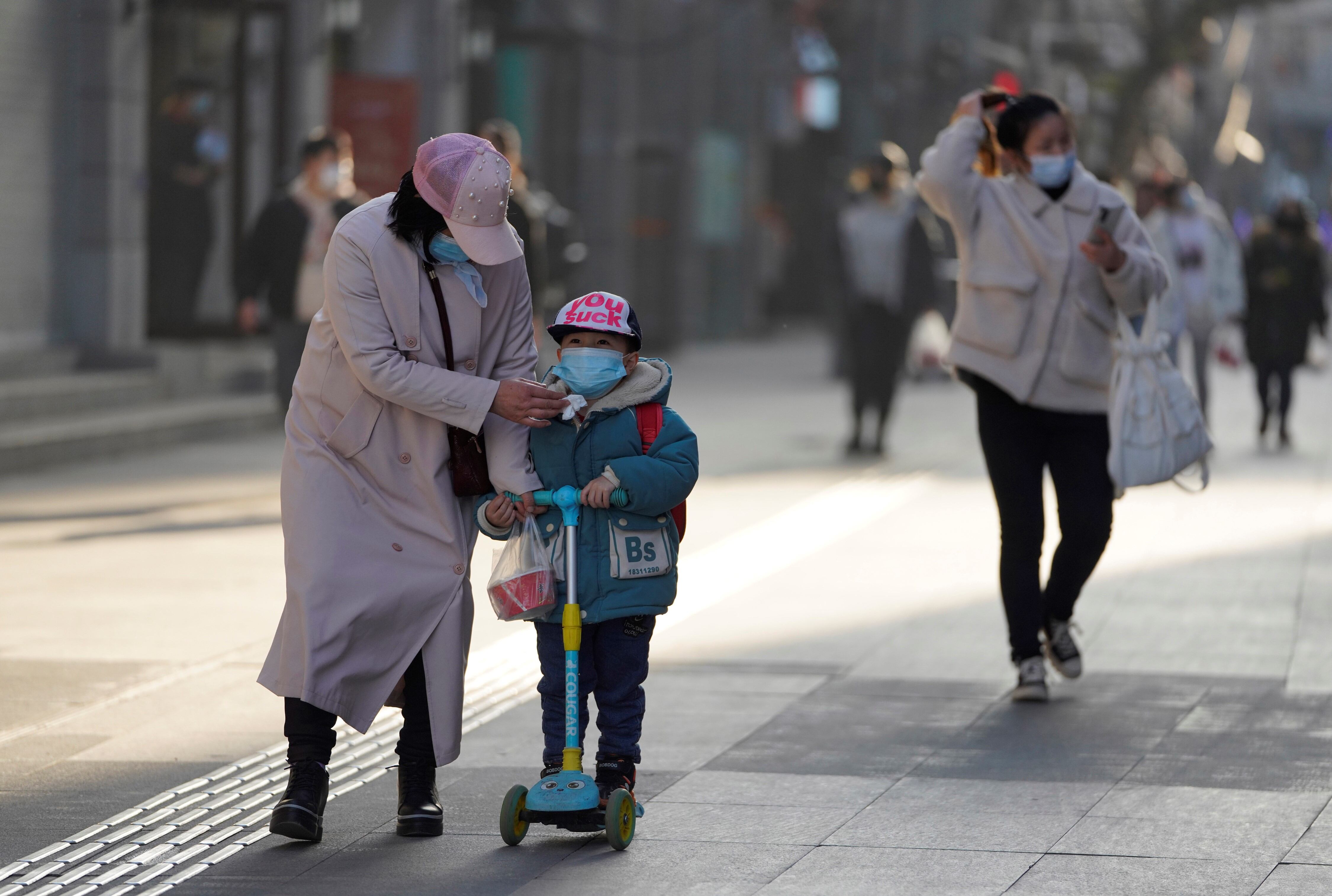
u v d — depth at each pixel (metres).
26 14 45.84
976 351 19.69
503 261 14.19
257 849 14.64
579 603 14.48
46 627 23.22
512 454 14.48
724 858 14.34
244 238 53.50
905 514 33.66
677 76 83.81
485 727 18.56
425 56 61.22
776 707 19.31
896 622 23.86
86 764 17.11
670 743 17.84
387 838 14.95
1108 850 14.42
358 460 14.67
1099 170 28.94
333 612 14.34
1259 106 182.12
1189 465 19.44
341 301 14.37
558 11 72.12
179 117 51.59
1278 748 17.52
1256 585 26.06
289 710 14.78
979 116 20.09
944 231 71.69
